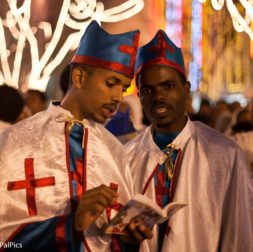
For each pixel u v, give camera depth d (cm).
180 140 373
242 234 359
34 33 518
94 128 328
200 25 823
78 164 316
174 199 362
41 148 312
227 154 370
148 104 365
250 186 366
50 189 306
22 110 473
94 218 291
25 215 302
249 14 506
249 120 664
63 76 386
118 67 314
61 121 319
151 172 371
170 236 354
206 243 356
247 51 918
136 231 302
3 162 307
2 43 504
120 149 336
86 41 319
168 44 365
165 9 770
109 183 321
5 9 498
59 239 293
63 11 475
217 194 363
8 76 514
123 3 484
